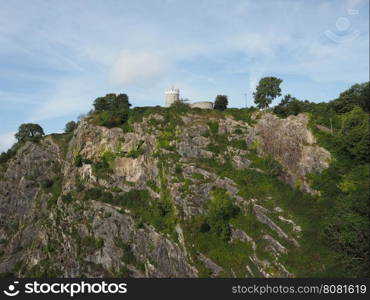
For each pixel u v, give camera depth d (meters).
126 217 80.44
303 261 59.06
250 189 75.38
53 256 84.81
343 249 56.72
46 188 108.75
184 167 82.31
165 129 92.12
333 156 73.88
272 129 87.12
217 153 86.50
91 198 88.69
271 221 67.81
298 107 89.00
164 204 77.62
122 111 101.38
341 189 67.75
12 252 99.12
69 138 120.44
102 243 80.25
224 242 68.31
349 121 75.00
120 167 92.25
